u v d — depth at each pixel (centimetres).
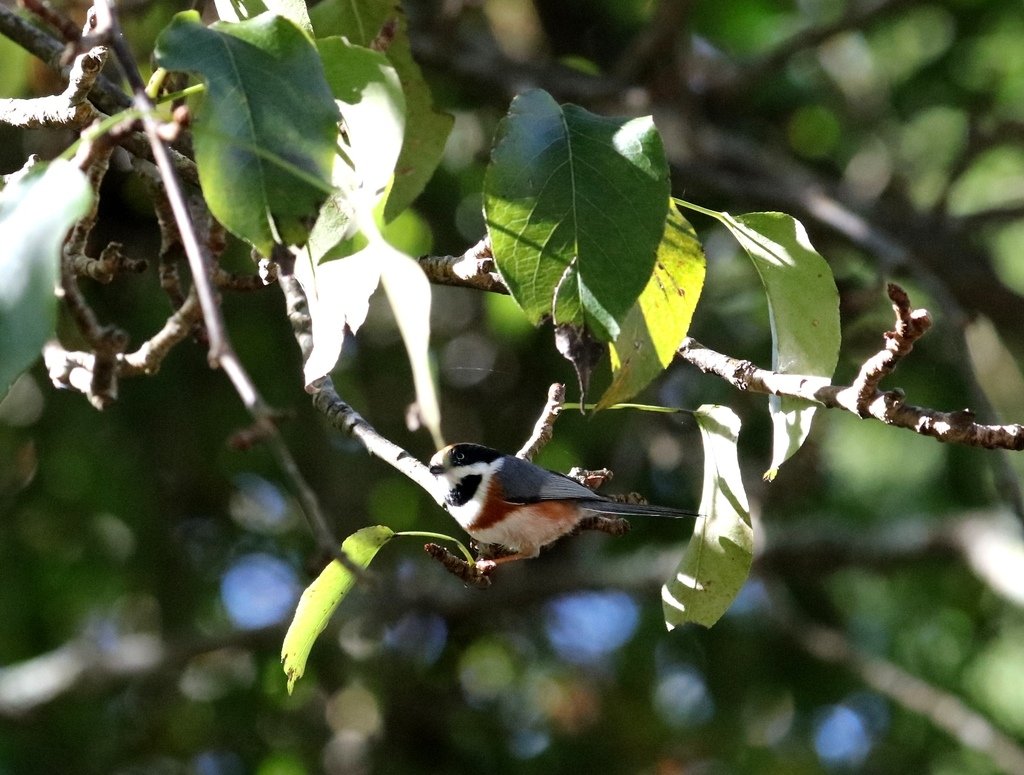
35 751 1234
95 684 1239
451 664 1411
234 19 555
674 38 1264
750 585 1359
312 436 1305
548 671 1427
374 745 1338
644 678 1366
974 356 1378
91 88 596
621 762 1332
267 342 1270
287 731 1349
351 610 1327
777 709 1373
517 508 742
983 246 1574
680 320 504
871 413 495
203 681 1362
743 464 1308
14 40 659
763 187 1261
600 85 1288
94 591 1285
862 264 1397
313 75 441
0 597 1255
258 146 427
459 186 1320
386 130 490
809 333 545
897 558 1286
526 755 1349
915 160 1622
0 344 362
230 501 1323
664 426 1301
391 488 1336
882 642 1420
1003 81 1459
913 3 1296
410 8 1270
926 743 1362
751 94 1461
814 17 1520
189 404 1259
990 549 1238
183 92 457
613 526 749
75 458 1237
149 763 1298
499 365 1373
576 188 465
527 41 1501
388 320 1321
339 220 518
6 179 569
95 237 1186
